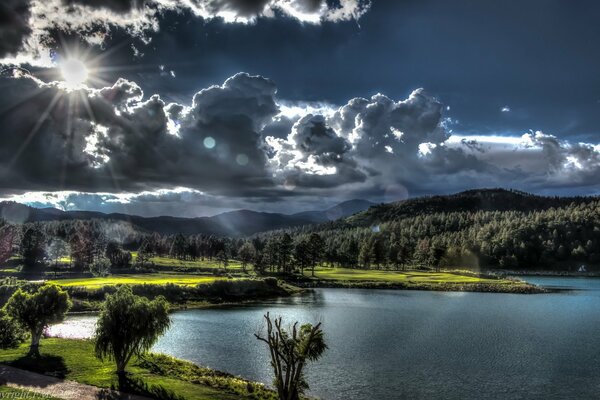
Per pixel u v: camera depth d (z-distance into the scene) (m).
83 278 143.75
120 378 37.91
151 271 180.88
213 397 34.91
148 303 40.72
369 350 58.91
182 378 40.09
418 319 86.06
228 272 185.75
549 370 50.19
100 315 39.75
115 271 173.75
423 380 45.97
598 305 109.88
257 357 54.22
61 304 48.62
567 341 65.75
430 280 171.12
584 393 42.75
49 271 167.75
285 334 34.56
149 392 34.53
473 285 153.75
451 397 41.28
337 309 100.31
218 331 71.38
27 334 51.91
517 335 70.31
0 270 168.00
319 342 33.47
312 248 190.62
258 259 191.88
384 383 44.84
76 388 34.50
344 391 42.34
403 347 60.94
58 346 49.56
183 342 62.66
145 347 40.84
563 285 178.12
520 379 46.78
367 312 95.50
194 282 120.75
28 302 47.28
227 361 52.22
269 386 42.31
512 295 135.00
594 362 53.59
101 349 39.12
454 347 61.19
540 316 90.88
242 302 113.00
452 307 105.19
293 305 108.00
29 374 37.97
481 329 75.50
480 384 44.97
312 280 171.75
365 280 170.50
